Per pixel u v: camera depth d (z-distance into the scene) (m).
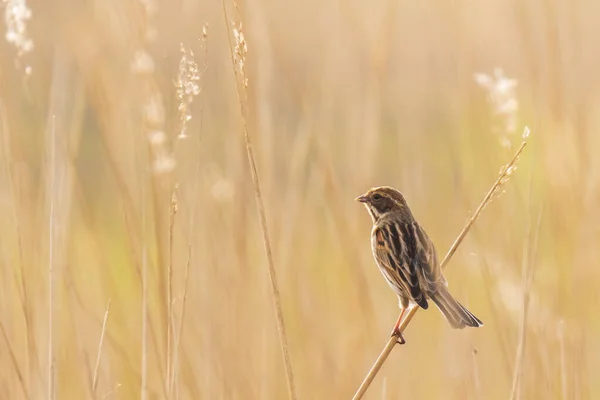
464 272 13.08
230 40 8.65
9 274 11.23
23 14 9.95
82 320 12.05
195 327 11.93
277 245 12.87
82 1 12.98
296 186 13.04
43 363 11.32
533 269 10.30
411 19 15.37
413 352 13.19
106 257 12.41
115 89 12.16
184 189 12.27
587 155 12.82
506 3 14.66
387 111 17.58
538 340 11.47
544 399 11.21
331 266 13.89
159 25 13.24
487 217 13.09
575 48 13.59
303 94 13.23
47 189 11.70
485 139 13.48
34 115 12.47
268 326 12.45
